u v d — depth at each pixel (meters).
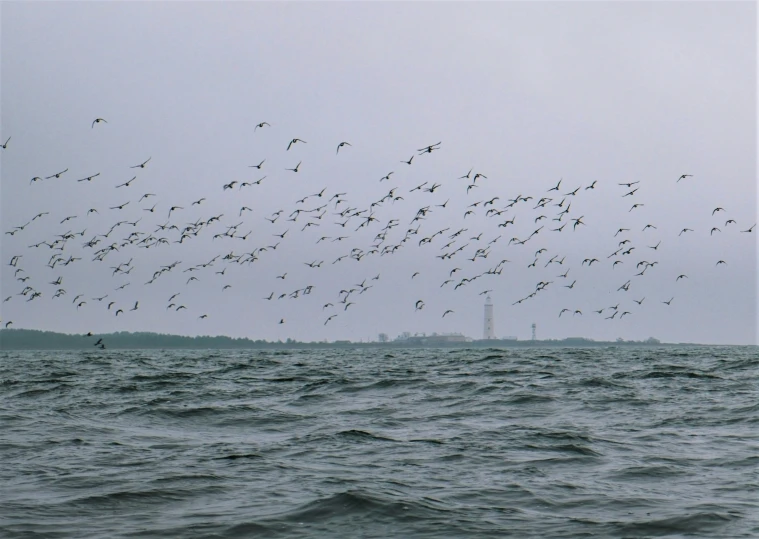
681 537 14.81
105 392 48.31
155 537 15.10
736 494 18.09
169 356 140.38
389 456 23.59
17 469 21.83
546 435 27.12
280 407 37.81
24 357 138.00
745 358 89.81
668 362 81.25
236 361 106.06
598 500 17.67
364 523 15.91
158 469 21.72
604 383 47.38
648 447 24.64
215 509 17.12
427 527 15.63
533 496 18.11
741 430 28.02
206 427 31.19
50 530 15.55
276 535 15.28
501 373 61.56
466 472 21.02
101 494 18.58
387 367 78.88
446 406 37.19
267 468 21.75
